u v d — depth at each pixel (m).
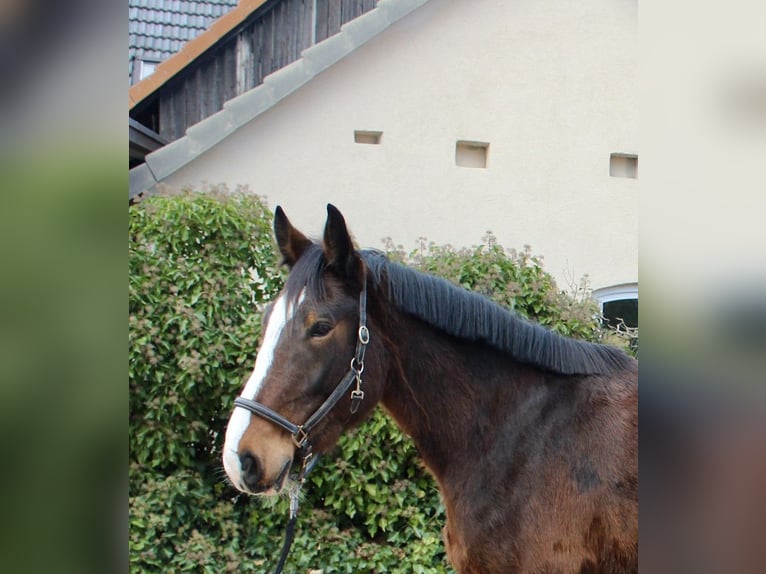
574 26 5.75
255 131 5.24
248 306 3.93
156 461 3.67
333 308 2.12
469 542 2.19
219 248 3.89
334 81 5.39
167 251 3.88
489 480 2.21
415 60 5.52
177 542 3.63
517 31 5.68
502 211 5.60
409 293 2.28
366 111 5.43
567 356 2.29
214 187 4.28
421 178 5.49
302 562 3.71
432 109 5.53
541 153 5.69
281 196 5.27
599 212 5.75
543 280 4.15
